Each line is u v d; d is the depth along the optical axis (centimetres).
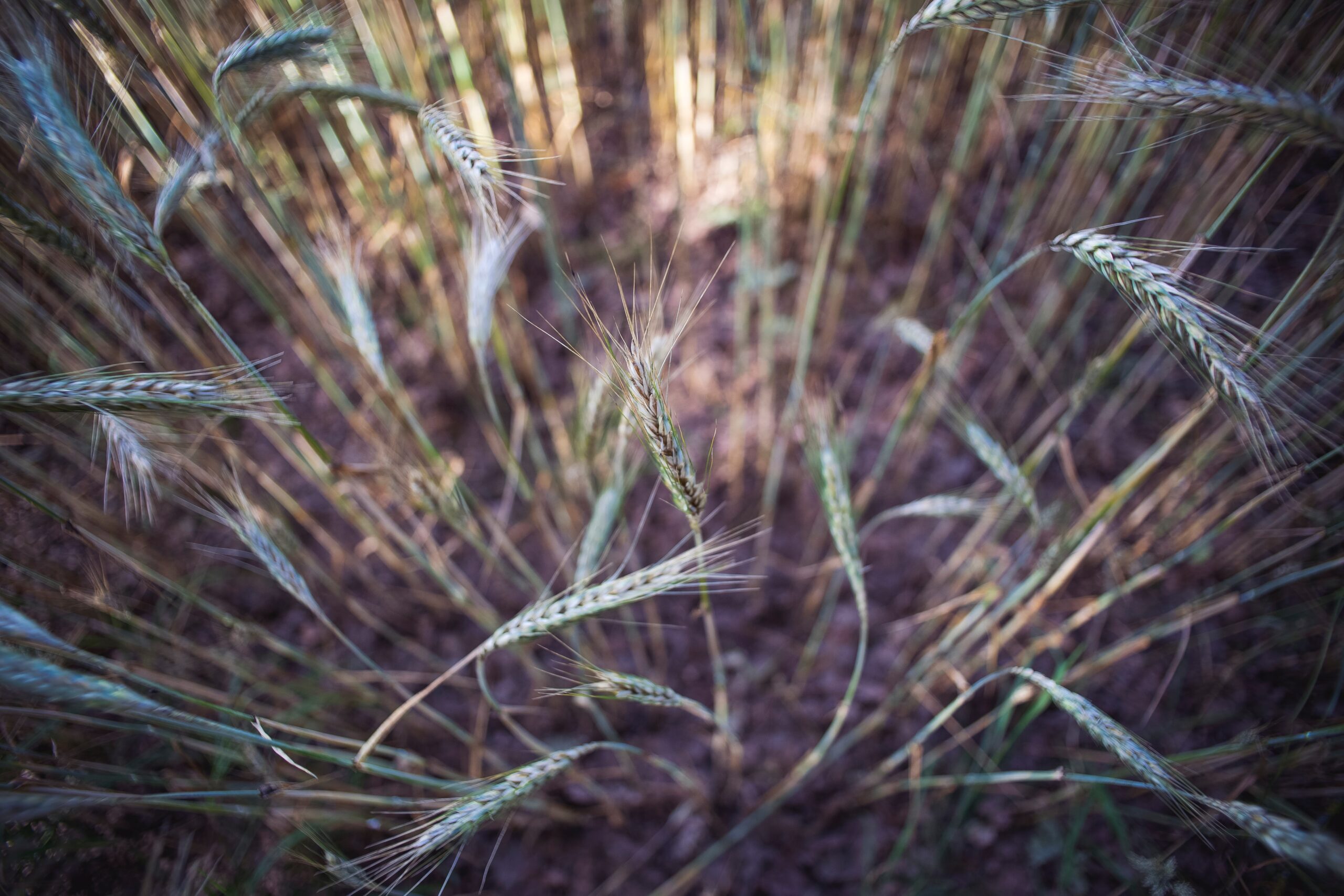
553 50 71
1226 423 50
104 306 45
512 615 62
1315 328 46
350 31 47
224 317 68
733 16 65
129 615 48
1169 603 59
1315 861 33
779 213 70
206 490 55
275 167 62
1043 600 51
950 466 66
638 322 38
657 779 57
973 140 71
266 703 56
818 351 70
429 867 43
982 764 56
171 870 49
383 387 48
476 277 46
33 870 48
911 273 74
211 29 50
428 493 46
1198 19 49
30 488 55
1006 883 53
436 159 44
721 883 55
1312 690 54
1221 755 48
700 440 68
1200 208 57
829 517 44
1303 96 34
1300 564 56
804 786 57
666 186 78
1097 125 57
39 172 45
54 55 38
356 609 57
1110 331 68
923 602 62
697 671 61
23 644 40
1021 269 70
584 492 63
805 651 61
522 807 54
